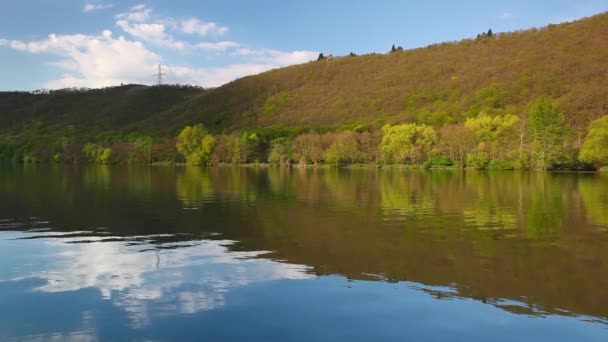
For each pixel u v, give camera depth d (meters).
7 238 20.62
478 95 132.75
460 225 23.75
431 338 10.41
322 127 133.38
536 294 13.04
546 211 28.69
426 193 40.91
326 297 12.84
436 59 194.88
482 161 87.44
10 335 10.55
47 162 140.12
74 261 16.58
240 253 17.78
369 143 107.75
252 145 122.62
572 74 126.50
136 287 13.71
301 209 30.14
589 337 10.45
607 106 96.38
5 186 48.53
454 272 15.16
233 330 10.80
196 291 13.34
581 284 13.88
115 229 22.88
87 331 10.74
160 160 132.25
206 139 122.25
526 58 152.00
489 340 10.34
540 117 81.38
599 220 25.12
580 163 80.81
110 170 90.06
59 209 30.19
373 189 45.34
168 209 30.19
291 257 17.16
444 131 98.69
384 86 182.38
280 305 12.27
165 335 10.53
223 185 50.81
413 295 12.99
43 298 12.80
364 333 10.66
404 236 20.97
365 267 15.80
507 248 18.45
